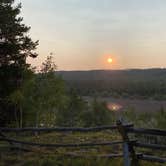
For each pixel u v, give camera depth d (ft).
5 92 73.61
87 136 49.03
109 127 30.81
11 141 38.01
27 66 77.05
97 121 297.12
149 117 317.63
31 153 37.24
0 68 71.61
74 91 262.26
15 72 73.20
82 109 262.88
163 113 272.10
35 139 46.80
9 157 35.73
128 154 28.55
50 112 131.23
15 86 74.95
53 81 129.90
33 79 98.22
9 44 71.51
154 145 27.89
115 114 329.72
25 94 94.68
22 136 51.13
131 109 341.21
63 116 234.79
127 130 28.25
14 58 73.31
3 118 80.28
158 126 226.99
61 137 48.47
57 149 39.50
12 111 82.69
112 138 46.98
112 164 31.22
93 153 36.65
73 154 35.09
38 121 121.70
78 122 251.39
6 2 73.10
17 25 73.26
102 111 306.35
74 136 49.19
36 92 120.47
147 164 30.53
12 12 72.79
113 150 38.42
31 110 106.42
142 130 27.61
